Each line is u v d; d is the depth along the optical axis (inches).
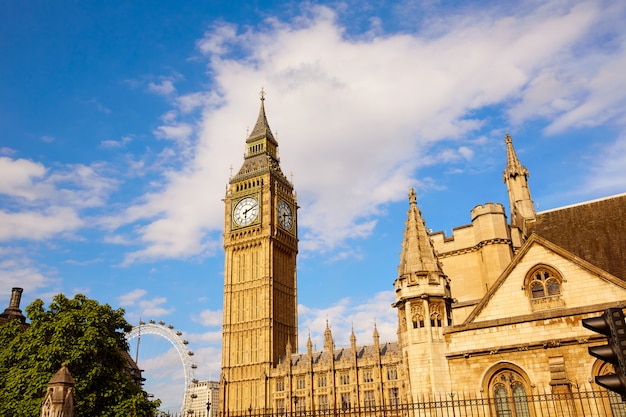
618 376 503.2
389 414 4151.1
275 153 6161.4
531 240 1393.9
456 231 2151.8
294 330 5541.3
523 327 1298.0
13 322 2048.5
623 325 513.7
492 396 1294.3
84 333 1814.7
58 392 1238.9
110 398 1801.2
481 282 2049.7
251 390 4982.8
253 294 5315.0
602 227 1517.0
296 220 5994.1
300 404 4675.2
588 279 1311.5
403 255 1487.5
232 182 5831.7
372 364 4421.8
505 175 2271.2
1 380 1802.4
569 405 1192.8
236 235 5595.5
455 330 1357.0
